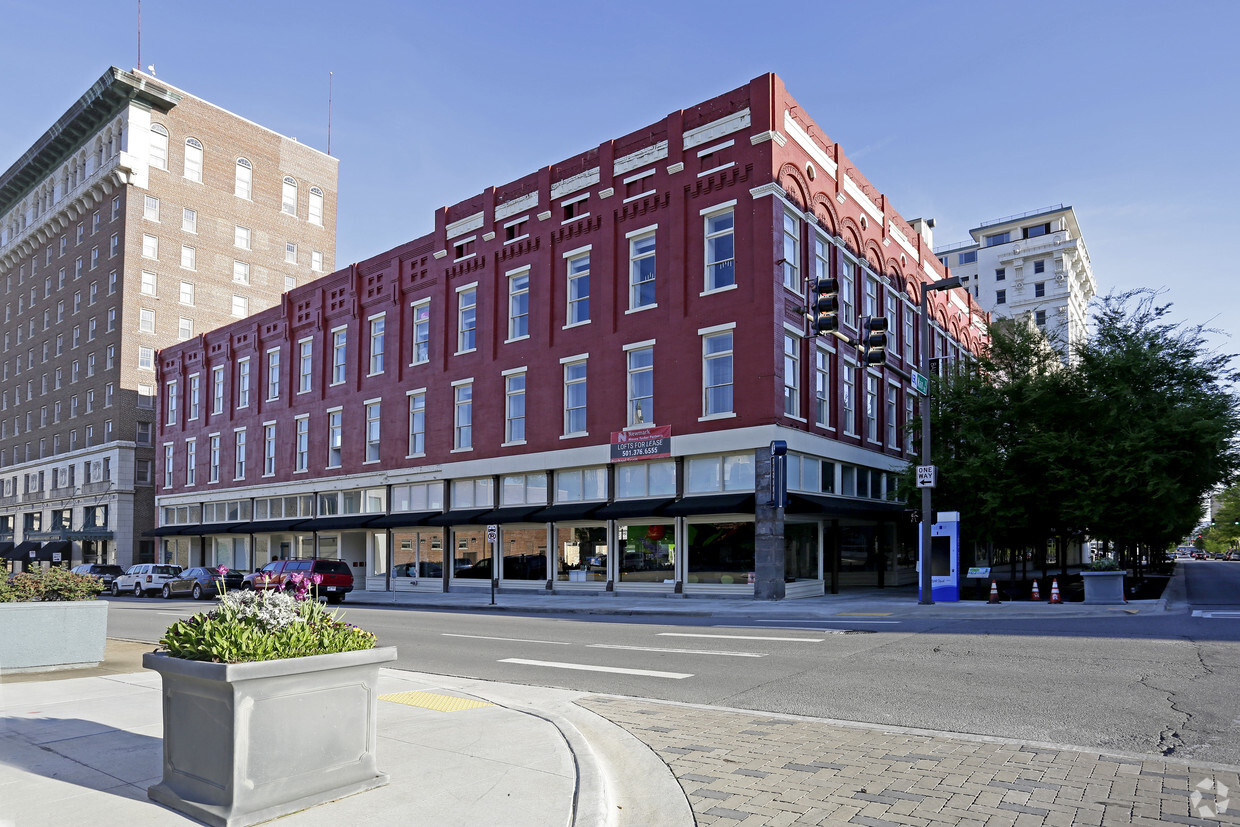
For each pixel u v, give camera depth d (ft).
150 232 205.36
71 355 218.59
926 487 75.05
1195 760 21.67
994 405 89.40
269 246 231.71
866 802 18.62
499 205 114.32
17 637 37.76
